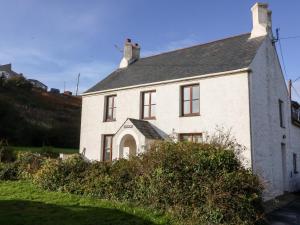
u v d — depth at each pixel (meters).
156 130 19.12
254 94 16.23
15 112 41.50
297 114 25.50
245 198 9.13
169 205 10.01
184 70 19.33
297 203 15.73
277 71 19.84
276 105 19.19
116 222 8.84
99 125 22.55
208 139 15.45
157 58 24.27
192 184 9.82
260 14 19.02
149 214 9.66
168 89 19.08
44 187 13.62
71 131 43.09
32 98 50.78
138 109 20.36
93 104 23.33
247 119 15.48
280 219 11.96
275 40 19.31
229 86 16.42
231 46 19.61
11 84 51.94
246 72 15.90
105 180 12.05
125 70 24.86
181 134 18.09
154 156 11.01
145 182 10.87
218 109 16.64
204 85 17.44
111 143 21.72
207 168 9.91
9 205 10.42
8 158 21.58
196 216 9.27
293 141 22.23
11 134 37.12
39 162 16.52
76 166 13.77
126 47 25.94
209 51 20.59
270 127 17.86
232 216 9.00
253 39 18.88
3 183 14.66
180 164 10.30
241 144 15.42
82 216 9.28
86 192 12.32
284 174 19.75
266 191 16.05
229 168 10.00
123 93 21.48
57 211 9.78
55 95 57.38
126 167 11.95
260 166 15.92
